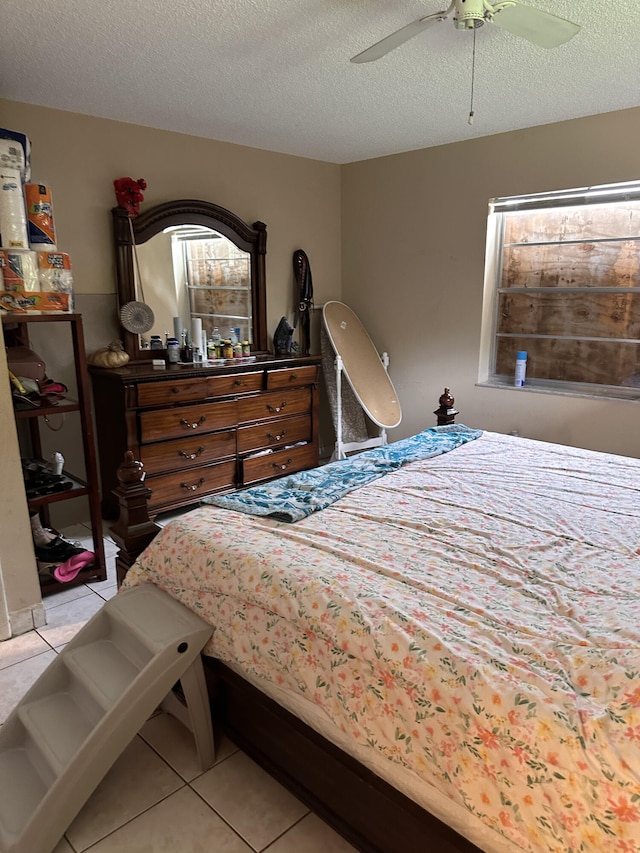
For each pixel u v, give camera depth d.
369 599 1.44
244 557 1.69
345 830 1.48
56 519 3.43
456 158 3.90
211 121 3.36
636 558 1.70
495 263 4.02
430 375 4.36
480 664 1.21
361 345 4.57
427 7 2.02
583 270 3.69
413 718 1.22
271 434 3.96
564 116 3.31
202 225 3.78
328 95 2.91
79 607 2.65
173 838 1.54
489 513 2.04
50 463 2.82
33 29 2.14
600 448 3.60
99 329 3.45
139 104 3.04
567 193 3.54
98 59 2.43
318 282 4.64
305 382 4.12
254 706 1.71
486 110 3.18
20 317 2.37
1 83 2.70
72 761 1.47
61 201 3.19
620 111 3.19
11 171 2.35
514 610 1.41
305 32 2.20
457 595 1.47
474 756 1.13
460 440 3.02
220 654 1.67
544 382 3.97
